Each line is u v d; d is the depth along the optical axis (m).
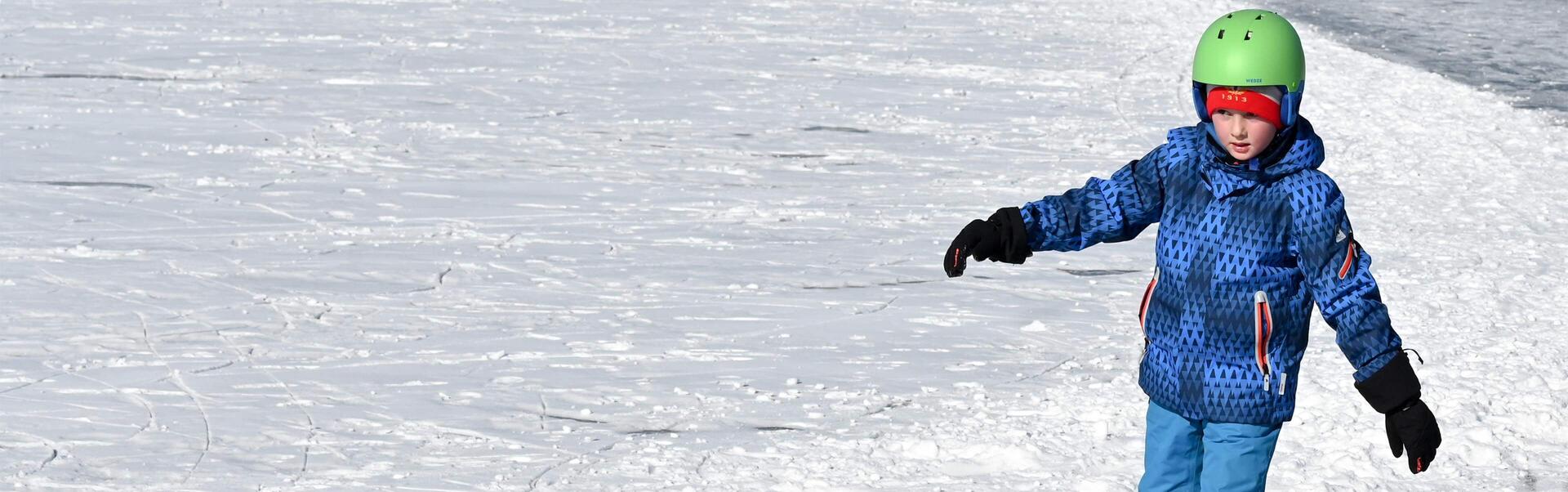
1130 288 27.31
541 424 19.89
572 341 24.02
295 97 49.34
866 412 20.20
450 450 18.84
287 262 29.45
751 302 26.45
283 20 66.69
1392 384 12.25
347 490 17.39
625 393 21.19
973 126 45.19
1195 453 13.79
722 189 36.81
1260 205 12.54
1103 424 19.02
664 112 47.19
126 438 19.34
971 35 64.31
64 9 69.00
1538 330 23.75
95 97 49.03
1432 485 17.02
